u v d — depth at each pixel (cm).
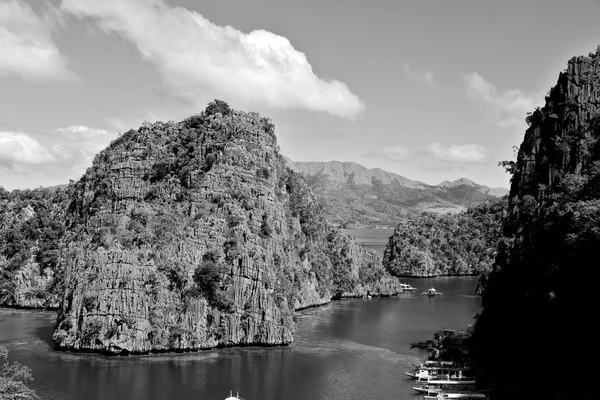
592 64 14588
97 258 16662
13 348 16512
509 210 16550
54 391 12900
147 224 17988
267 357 15988
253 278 17275
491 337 15325
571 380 11238
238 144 19988
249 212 18875
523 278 13725
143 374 14200
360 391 13300
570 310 11394
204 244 17412
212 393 12925
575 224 11575
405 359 15975
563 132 14500
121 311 16050
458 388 13362
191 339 16275
